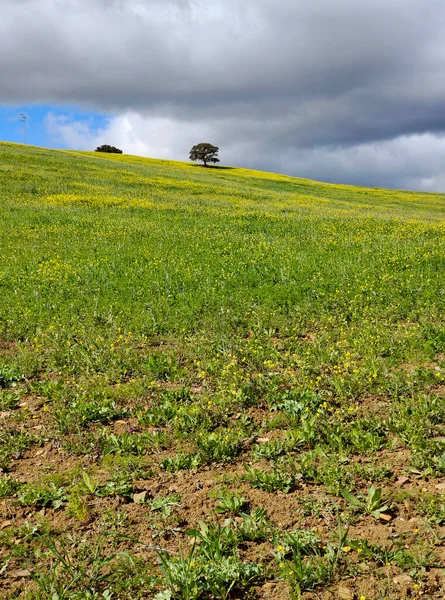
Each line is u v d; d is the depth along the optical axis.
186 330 8.57
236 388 6.16
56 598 3.07
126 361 7.07
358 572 3.31
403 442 4.95
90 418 5.54
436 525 3.74
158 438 5.05
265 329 8.52
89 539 3.69
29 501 4.10
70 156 50.12
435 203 48.03
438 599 3.09
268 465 4.66
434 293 10.05
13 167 35.47
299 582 3.22
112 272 12.26
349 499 4.01
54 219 20.30
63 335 8.12
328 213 25.72
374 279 11.11
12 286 11.23
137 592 3.21
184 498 4.20
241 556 3.50
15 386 6.48
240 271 12.23
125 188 32.19
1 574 3.36
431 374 6.36
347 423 5.34
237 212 23.64
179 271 12.23
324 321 8.79
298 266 12.38
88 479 4.27
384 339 7.73
